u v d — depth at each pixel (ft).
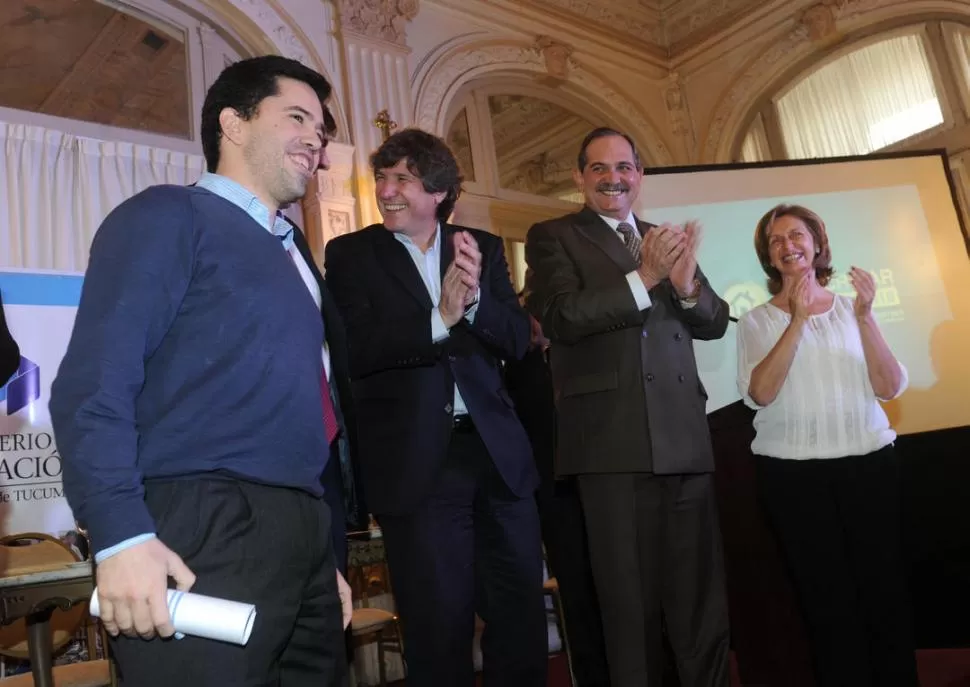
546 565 12.01
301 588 3.82
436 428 5.81
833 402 7.14
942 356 11.64
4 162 12.60
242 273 3.85
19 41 13.87
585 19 21.08
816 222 8.32
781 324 7.85
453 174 6.42
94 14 14.51
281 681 4.02
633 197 6.93
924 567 12.23
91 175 13.41
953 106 18.10
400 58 17.19
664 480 6.08
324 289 4.93
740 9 21.20
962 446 12.61
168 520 3.44
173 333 3.69
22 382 9.42
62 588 5.66
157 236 3.63
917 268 11.91
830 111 20.18
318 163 4.49
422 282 6.21
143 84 14.84
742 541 10.37
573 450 6.25
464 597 5.67
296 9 16.07
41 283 9.90
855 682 6.78
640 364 6.16
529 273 7.04
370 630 9.63
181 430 3.57
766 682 10.03
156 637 3.35
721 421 10.68
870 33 19.47
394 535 5.75
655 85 22.54
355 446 5.09
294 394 3.91
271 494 3.74
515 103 20.71
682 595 6.00
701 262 11.68
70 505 3.16
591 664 8.81
